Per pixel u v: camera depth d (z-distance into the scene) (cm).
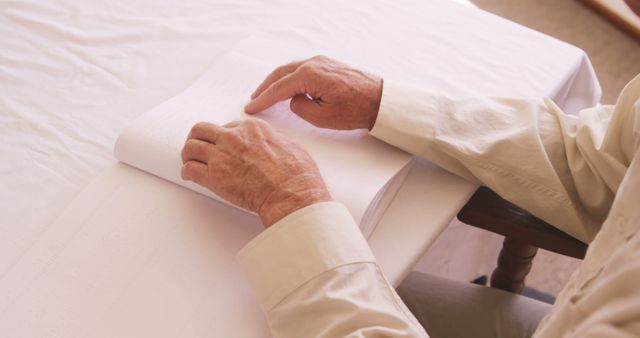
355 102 84
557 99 106
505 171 82
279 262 69
